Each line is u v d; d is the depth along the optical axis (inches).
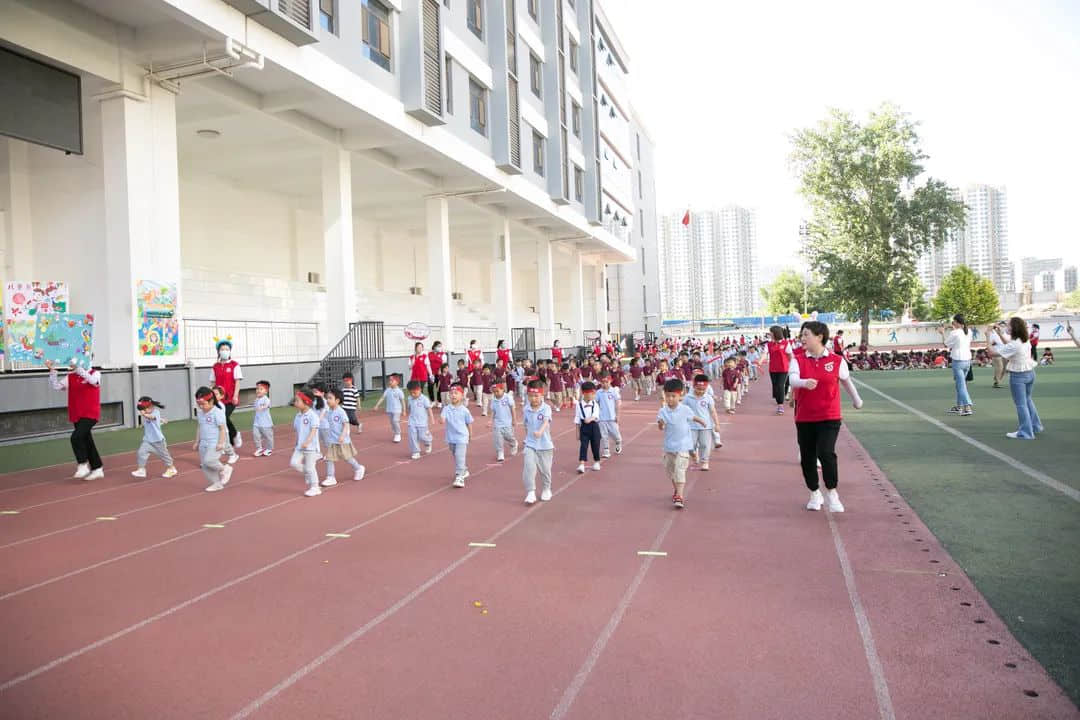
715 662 158.9
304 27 641.0
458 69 1013.8
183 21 541.3
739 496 326.6
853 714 135.1
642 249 2787.9
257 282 962.1
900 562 220.1
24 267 622.8
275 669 162.6
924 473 347.6
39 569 243.1
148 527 298.5
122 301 607.2
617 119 2004.2
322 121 823.1
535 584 214.5
